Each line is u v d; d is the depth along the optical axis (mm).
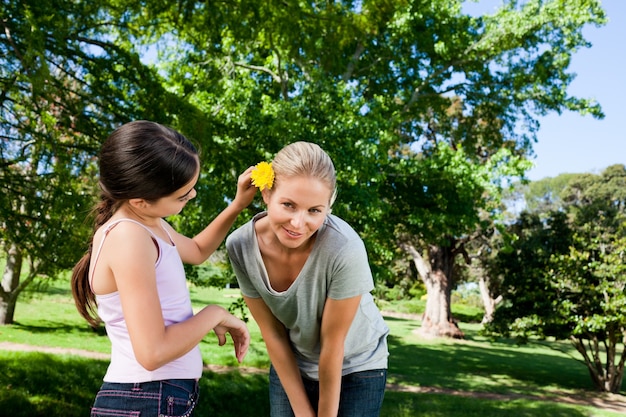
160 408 1687
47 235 5816
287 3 8477
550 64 16562
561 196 41031
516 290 15031
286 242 1971
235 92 11070
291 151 1945
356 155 10766
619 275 13578
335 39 10414
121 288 1636
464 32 16094
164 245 1803
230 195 8453
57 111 6457
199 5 7891
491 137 20172
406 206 16141
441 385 13547
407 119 18516
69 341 13703
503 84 17344
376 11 12523
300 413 2459
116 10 7242
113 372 1735
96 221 1898
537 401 11570
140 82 7207
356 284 2137
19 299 15844
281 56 13562
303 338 2410
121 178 1689
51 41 6082
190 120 7301
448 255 24797
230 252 2291
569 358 20922
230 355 13812
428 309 24922
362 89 16281
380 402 2557
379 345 2607
